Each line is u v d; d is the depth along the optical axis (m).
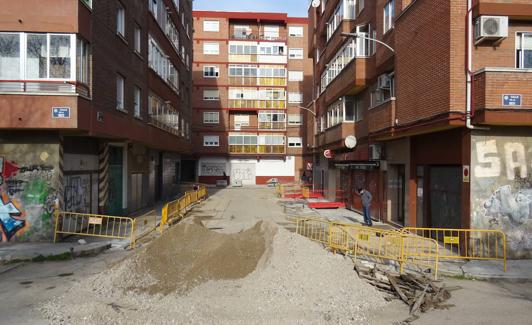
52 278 8.70
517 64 10.87
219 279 7.85
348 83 20.11
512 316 6.69
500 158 10.64
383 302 7.15
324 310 6.70
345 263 8.52
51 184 12.40
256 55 50.66
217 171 50.19
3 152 12.28
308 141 35.91
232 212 22.02
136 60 18.20
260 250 8.91
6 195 12.28
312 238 12.38
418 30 12.48
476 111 10.36
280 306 6.76
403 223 15.77
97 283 7.62
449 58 10.72
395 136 14.36
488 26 10.36
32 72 11.89
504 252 9.43
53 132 12.42
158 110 22.94
